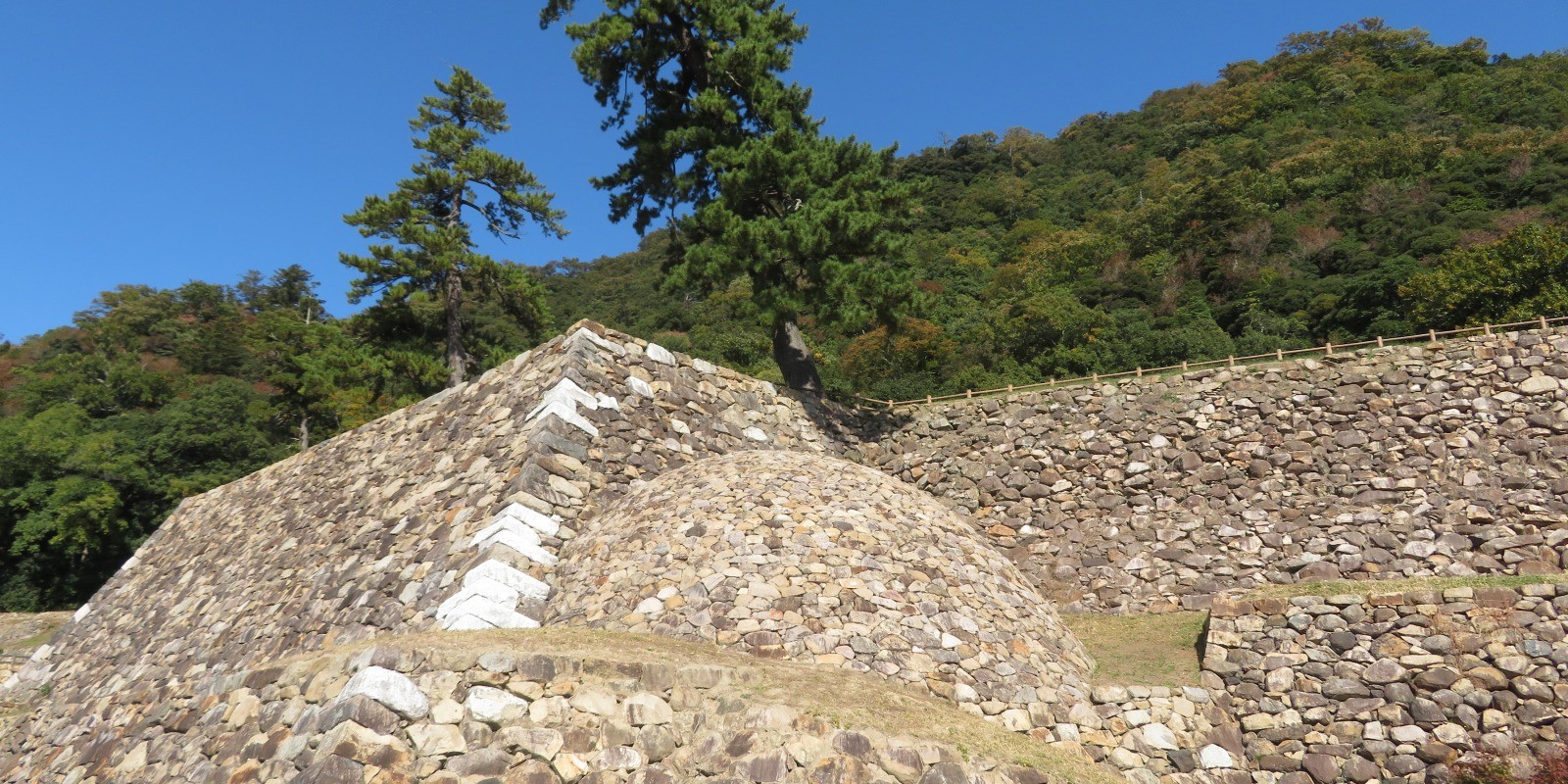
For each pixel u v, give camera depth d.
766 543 11.53
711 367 19.22
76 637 22.12
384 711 7.55
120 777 10.08
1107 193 82.88
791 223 21.16
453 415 18.56
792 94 25.25
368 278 33.50
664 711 8.43
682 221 22.88
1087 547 16.92
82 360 56.38
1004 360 44.19
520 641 9.67
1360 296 41.66
